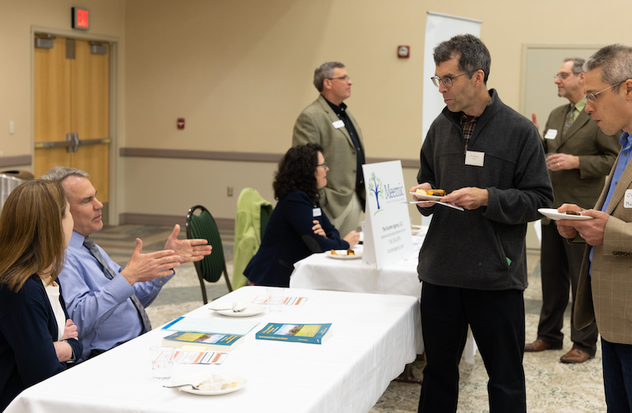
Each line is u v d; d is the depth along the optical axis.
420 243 3.26
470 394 2.97
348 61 7.13
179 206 7.91
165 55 7.71
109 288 2.03
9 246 1.68
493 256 2.11
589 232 1.74
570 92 3.53
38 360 1.63
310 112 4.07
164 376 1.49
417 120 7.00
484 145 2.13
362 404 1.71
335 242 3.18
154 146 7.90
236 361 1.61
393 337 1.99
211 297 4.72
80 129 7.32
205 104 7.67
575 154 3.47
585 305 1.97
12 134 6.19
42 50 6.68
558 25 6.45
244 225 3.88
